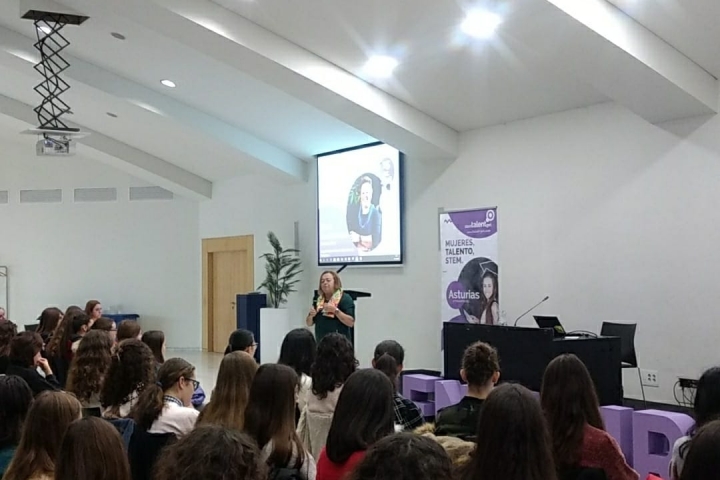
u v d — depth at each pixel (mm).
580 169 6641
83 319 5676
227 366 2750
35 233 13695
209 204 12914
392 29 6082
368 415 2064
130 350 3215
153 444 2680
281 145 10031
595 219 6500
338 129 8867
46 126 6980
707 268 5637
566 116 6777
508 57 6078
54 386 4605
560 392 2395
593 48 5258
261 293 10891
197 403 4781
